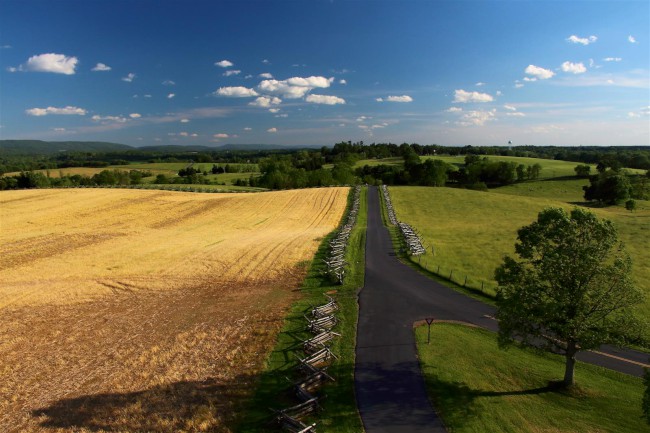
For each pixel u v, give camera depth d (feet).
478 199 289.12
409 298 114.52
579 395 68.74
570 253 66.64
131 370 80.07
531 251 72.74
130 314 108.17
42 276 139.54
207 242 185.26
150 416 65.36
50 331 98.73
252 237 193.88
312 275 134.82
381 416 64.03
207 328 98.12
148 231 210.59
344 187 344.49
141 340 93.09
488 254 159.43
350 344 87.71
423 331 93.86
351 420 63.05
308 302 111.96
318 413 65.00
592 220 68.13
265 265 146.61
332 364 79.92
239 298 117.80
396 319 100.63
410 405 66.69
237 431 61.16
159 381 75.36
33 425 64.85
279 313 105.09
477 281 127.13
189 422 63.05
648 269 135.85
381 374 76.02
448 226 219.41
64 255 164.14
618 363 80.12
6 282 134.10
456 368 77.87
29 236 194.39
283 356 83.35
